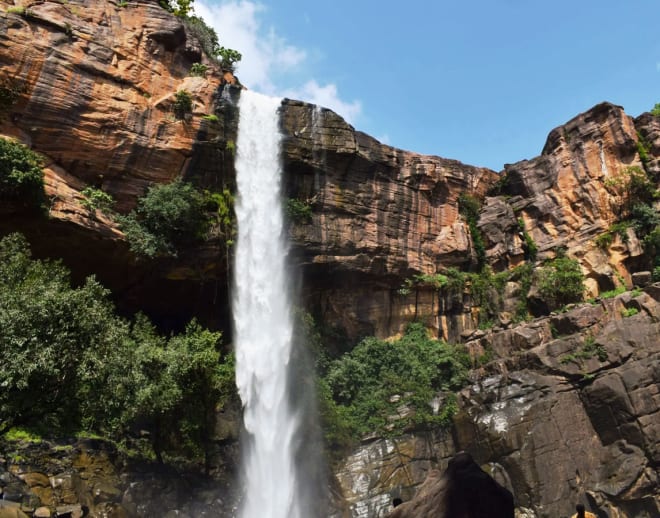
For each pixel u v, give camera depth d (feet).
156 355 72.84
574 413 94.12
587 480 88.79
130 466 74.23
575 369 97.30
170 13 100.89
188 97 94.58
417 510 24.86
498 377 99.19
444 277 124.67
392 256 118.11
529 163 139.64
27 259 59.62
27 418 51.21
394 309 121.29
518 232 132.87
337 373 106.01
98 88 86.63
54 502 61.11
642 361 95.04
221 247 97.66
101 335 53.67
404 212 122.31
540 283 121.29
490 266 130.93
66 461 67.67
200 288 100.48
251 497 88.63
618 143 128.98
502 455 90.43
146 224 89.86
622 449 89.81
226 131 99.81
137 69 91.97
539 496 85.81
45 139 81.20
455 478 25.22
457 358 112.27
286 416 100.83
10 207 75.10
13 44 79.61
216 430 89.81
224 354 99.45
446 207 132.98
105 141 86.12
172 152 92.89
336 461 94.73
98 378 52.80
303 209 107.04
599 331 102.01
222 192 99.35
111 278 90.99
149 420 83.30
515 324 115.96
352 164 114.11
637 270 122.31
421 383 105.50
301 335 106.42
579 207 129.29
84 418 63.05
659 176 126.11
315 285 111.96
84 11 88.74
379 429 97.96
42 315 48.55
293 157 106.83
